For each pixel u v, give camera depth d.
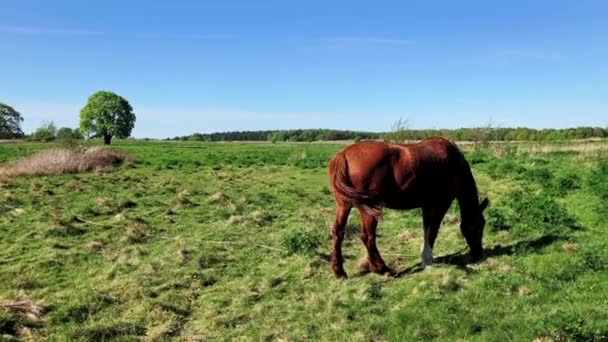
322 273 8.23
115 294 7.54
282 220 12.50
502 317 6.04
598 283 6.67
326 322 6.38
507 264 7.89
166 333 6.32
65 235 11.01
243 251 9.77
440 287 7.05
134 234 10.84
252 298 7.35
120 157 27.86
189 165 27.59
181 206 14.16
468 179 8.51
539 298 6.43
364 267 8.36
